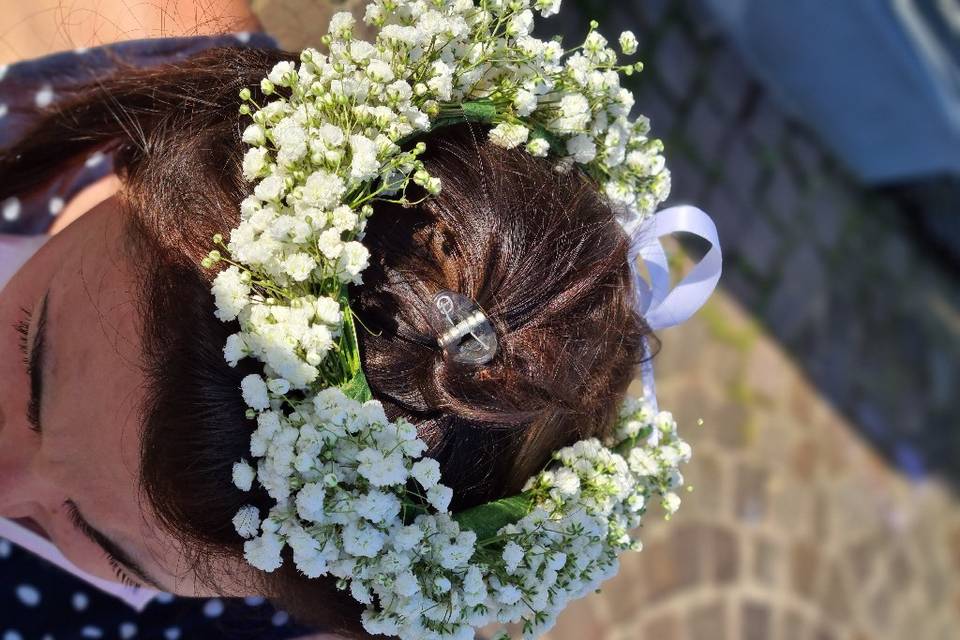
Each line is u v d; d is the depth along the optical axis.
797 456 1.64
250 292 0.51
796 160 1.70
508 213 0.53
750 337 1.62
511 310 0.52
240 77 0.59
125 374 0.56
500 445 0.54
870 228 1.79
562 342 0.53
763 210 1.65
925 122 1.58
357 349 0.51
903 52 1.49
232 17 0.81
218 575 0.59
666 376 1.53
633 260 0.60
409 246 0.52
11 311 0.66
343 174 0.51
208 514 0.54
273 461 0.50
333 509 0.50
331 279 0.51
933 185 1.78
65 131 0.71
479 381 0.51
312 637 0.83
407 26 0.55
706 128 1.59
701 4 1.56
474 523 0.53
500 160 0.54
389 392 0.52
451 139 0.54
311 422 0.50
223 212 0.53
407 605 0.52
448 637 0.53
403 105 0.53
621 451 0.61
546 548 0.54
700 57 1.57
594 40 0.58
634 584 1.46
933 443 1.80
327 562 0.52
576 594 0.57
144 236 0.55
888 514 1.73
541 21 1.39
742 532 1.56
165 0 0.79
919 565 1.74
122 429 0.57
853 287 1.75
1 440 0.68
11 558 0.75
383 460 0.49
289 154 0.51
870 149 1.70
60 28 0.77
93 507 0.63
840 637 1.62
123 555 0.66
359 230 0.51
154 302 0.53
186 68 0.65
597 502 0.55
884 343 1.77
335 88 0.52
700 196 1.58
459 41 0.55
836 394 1.70
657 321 0.65
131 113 0.66
